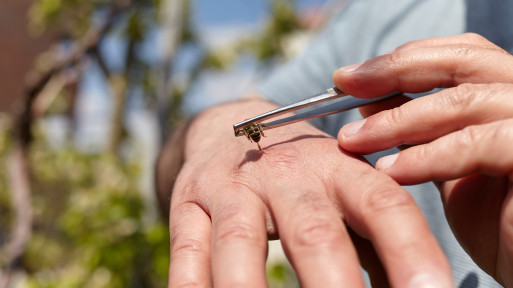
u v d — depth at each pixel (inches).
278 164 11.9
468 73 11.3
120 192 49.2
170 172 15.9
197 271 10.8
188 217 11.6
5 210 59.5
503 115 10.7
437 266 9.5
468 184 11.6
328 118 17.3
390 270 9.8
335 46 20.1
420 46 12.5
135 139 66.1
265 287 10.2
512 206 10.3
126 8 44.0
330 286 9.7
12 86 126.0
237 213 10.9
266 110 15.7
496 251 11.2
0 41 123.5
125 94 65.5
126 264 45.0
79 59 42.6
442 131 11.1
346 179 11.0
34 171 61.1
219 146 13.7
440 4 16.4
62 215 57.2
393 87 11.9
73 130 68.4
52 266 56.6
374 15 18.5
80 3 57.9
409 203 10.2
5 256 38.8
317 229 10.1
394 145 11.6
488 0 14.9
